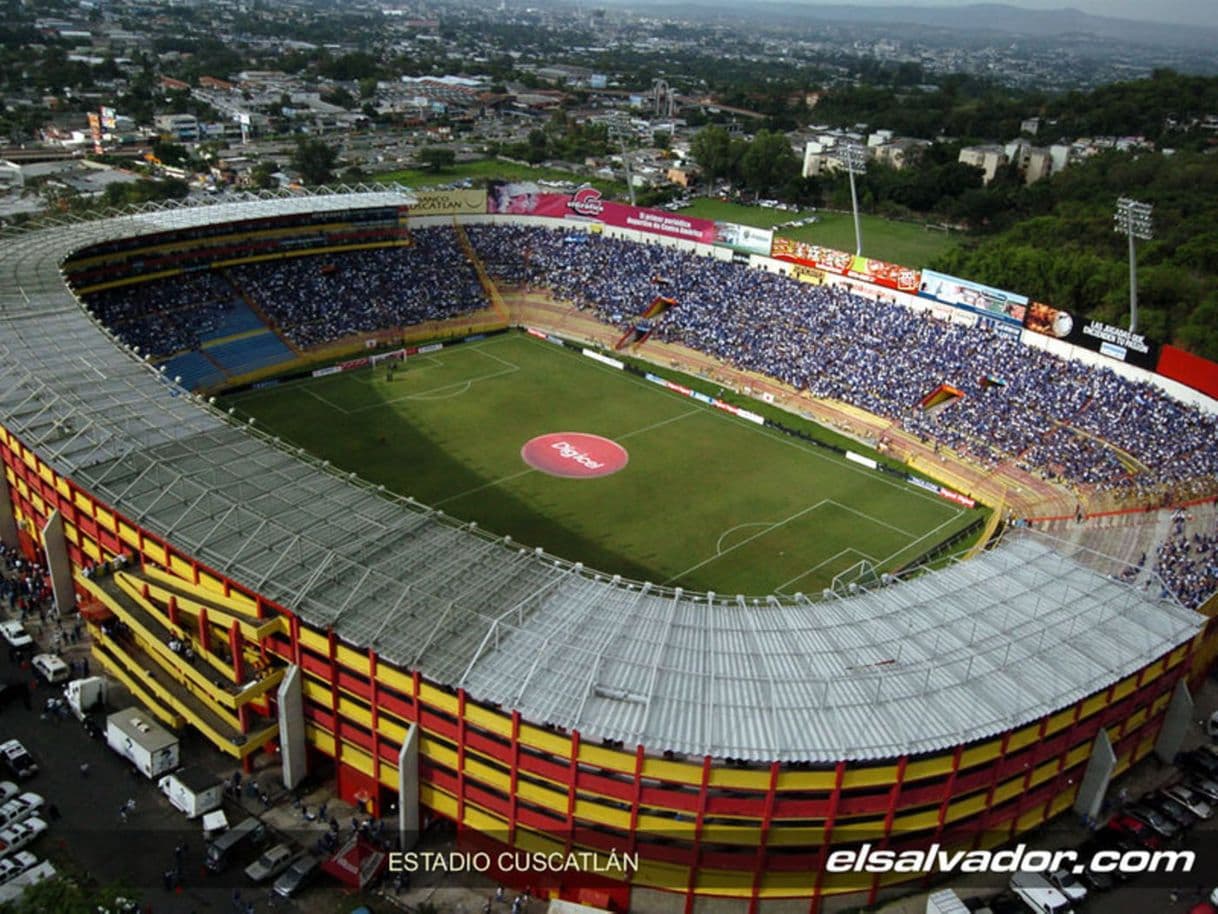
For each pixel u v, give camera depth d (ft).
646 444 412.98
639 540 332.80
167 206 534.37
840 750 171.42
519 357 505.25
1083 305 565.94
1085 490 360.69
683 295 531.09
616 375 490.08
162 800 205.87
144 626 225.97
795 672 191.52
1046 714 186.09
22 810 195.83
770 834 178.29
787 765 171.53
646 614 206.80
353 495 246.06
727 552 328.70
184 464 253.03
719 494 371.15
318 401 432.66
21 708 228.43
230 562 211.82
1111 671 200.54
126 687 237.86
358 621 195.52
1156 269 565.12
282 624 202.28
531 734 176.14
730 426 437.58
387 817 206.80
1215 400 370.12
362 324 497.05
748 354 484.74
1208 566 284.00
